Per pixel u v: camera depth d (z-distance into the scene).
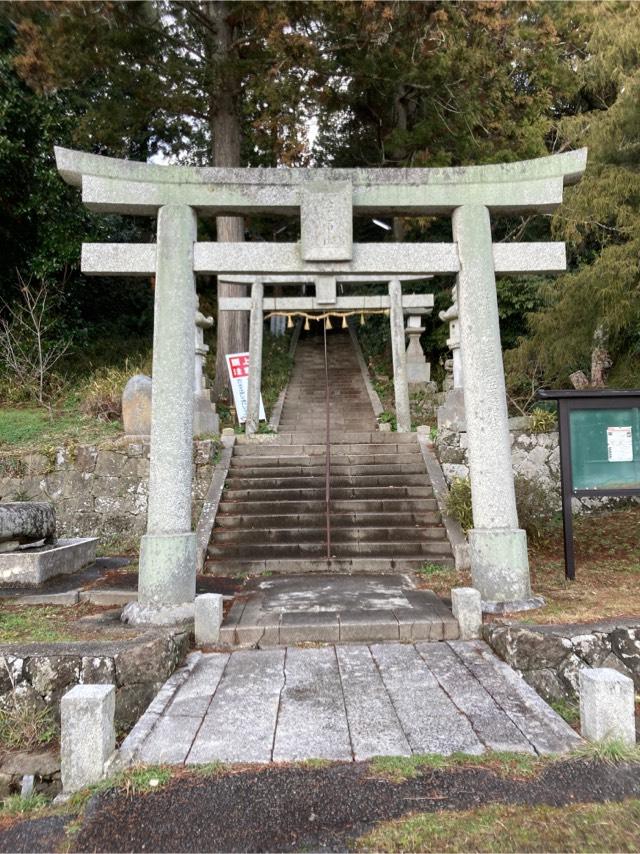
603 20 9.14
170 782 2.83
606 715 3.13
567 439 5.98
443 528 7.66
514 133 12.09
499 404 5.43
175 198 5.50
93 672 3.91
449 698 3.65
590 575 6.13
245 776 2.86
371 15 10.07
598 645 3.98
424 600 5.49
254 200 5.57
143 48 11.00
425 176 5.65
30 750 3.65
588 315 8.66
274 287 24.27
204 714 3.48
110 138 12.14
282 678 3.99
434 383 15.49
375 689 3.79
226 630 4.70
